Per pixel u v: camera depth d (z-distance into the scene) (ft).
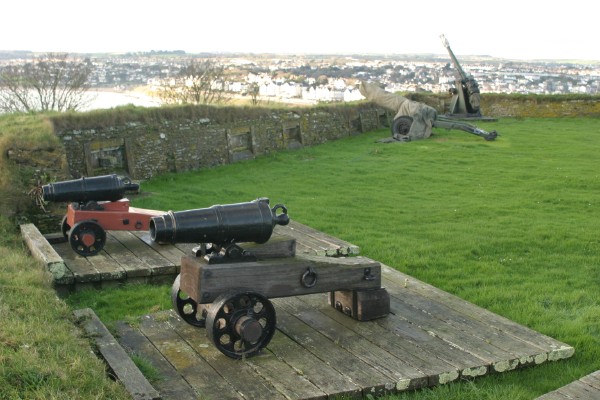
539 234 29.89
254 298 16.34
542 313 20.16
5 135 31.86
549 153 55.26
